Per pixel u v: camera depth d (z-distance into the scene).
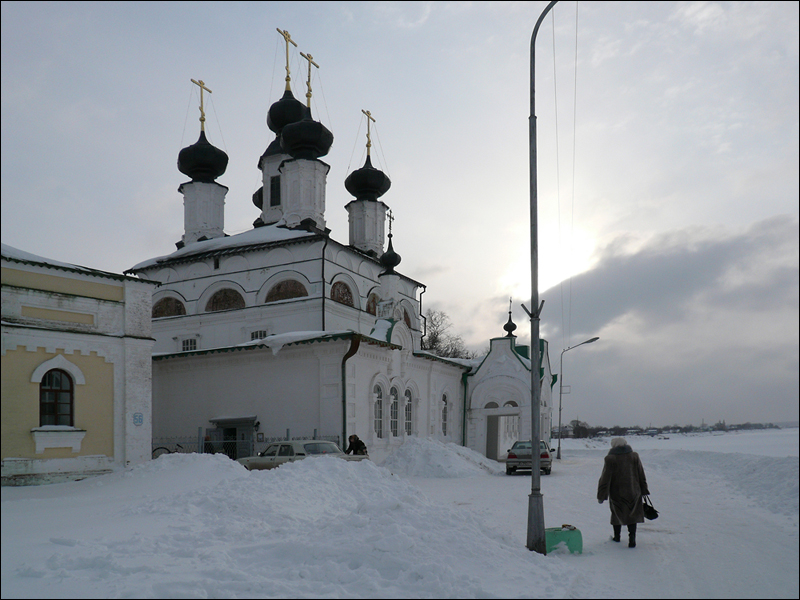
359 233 44.34
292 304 34.69
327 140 40.16
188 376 30.75
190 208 43.47
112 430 18.94
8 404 16.80
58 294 18.12
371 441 29.11
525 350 44.66
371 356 29.73
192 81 44.25
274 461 20.83
